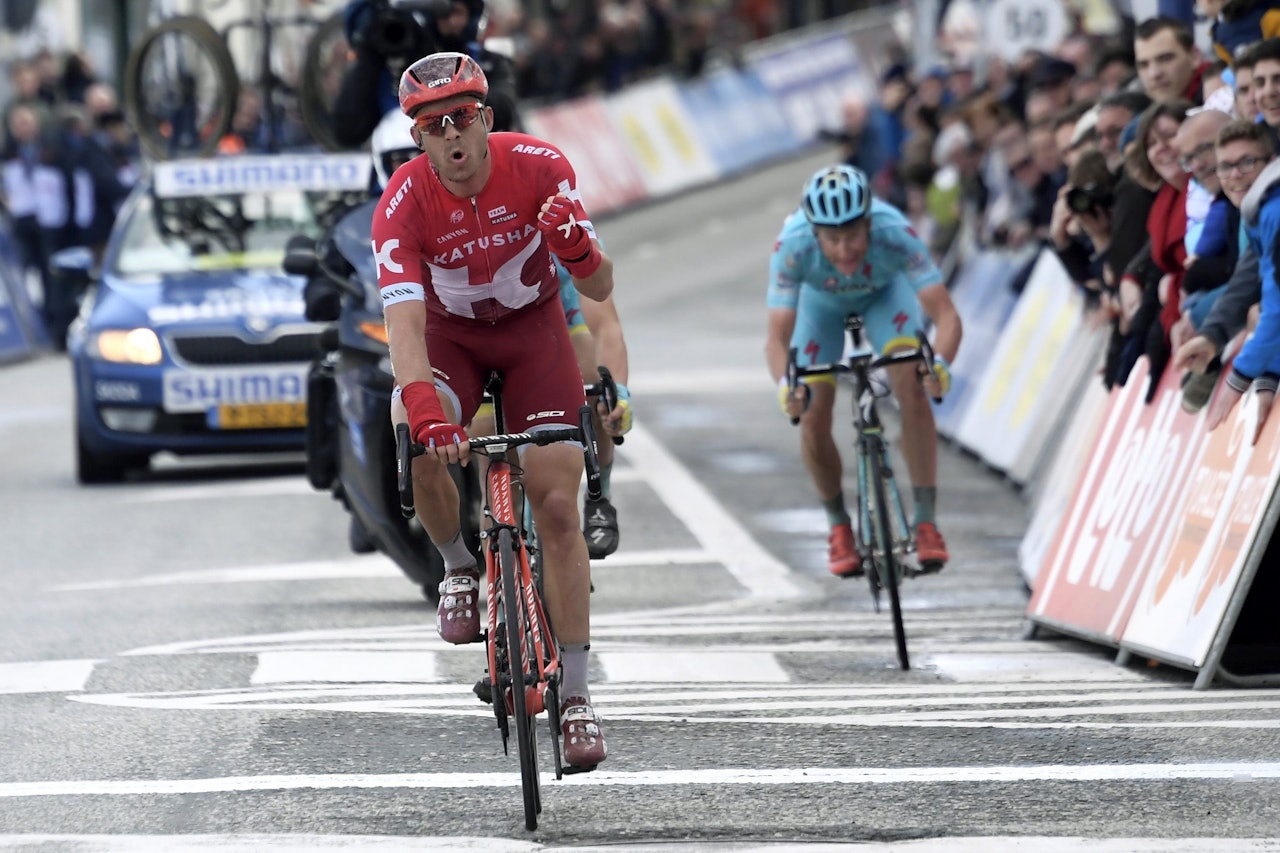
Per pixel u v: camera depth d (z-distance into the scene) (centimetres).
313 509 2948
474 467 1995
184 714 1653
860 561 2033
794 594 2252
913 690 1720
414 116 1284
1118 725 1545
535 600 1320
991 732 1534
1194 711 1587
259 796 1380
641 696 1712
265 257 3409
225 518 2881
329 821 1309
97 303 3309
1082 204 2294
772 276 2000
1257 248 1702
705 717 1616
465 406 1380
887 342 2017
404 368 1288
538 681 1281
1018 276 3338
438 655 1895
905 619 2106
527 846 1238
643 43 8412
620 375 1678
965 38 5175
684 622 2083
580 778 1421
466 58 1298
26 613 2191
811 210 1881
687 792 1375
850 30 9894
